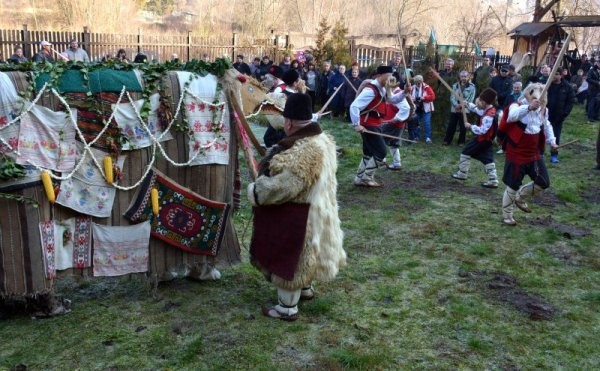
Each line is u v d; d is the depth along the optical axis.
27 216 4.03
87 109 4.19
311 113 4.15
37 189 4.07
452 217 7.34
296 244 4.19
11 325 4.29
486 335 4.33
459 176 9.50
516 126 6.67
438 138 13.64
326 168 4.18
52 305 4.41
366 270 5.50
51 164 4.08
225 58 4.73
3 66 4.04
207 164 4.74
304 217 4.17
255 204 4.16
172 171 4.64
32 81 3.98
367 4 40.12
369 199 8.11
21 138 3.95
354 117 8.22
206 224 4.80
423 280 5.31
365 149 8.59
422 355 4.03
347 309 4.68
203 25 29.52
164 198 4.59
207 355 3.92
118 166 4.36
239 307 4.66
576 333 4.41
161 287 4.97
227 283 5.12
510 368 3.91
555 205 8.12
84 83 4.18
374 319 4.53
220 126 4.76
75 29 27.64
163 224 4.61
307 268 4.22
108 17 28.86
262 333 4.23
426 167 10.52
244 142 4.82
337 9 39.69
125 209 4.46
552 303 4.93
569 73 22.52
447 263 5.76
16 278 4.05
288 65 18.12
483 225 7.04
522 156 6.73
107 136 4.29
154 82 4.43
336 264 4.38
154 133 4.49
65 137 4.13
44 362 3.79
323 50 20.44
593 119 17.44
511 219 7.03
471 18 37.69
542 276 5.50
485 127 8.78
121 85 4.30
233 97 4.73
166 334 4.18
